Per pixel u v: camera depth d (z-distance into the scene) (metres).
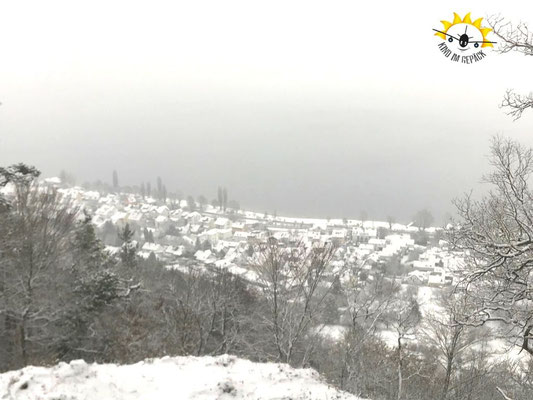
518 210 8.66
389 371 15.55
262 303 19.48
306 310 14.76
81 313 17.94
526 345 9.16
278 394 8.62
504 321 8.97
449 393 16.23
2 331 17.81
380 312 15.88
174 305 18.83
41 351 17.77
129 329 15.80
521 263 8.29
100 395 7.80
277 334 14.99
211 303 18.16
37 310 17.95
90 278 19.08
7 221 16.55
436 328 16.31
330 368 15.98
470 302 11.02
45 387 7.62
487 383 16.23
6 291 17.17
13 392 7.42
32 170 17.89
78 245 21.89
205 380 8.70
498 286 8.75
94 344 18.44
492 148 9.08
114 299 19.55
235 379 8.97
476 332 15.83
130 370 9.04
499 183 8.81
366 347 16.17
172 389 8.35
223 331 17.72
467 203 9.15
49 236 18.09
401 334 15.45
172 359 9.86
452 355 15.70
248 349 16.70
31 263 16.78
